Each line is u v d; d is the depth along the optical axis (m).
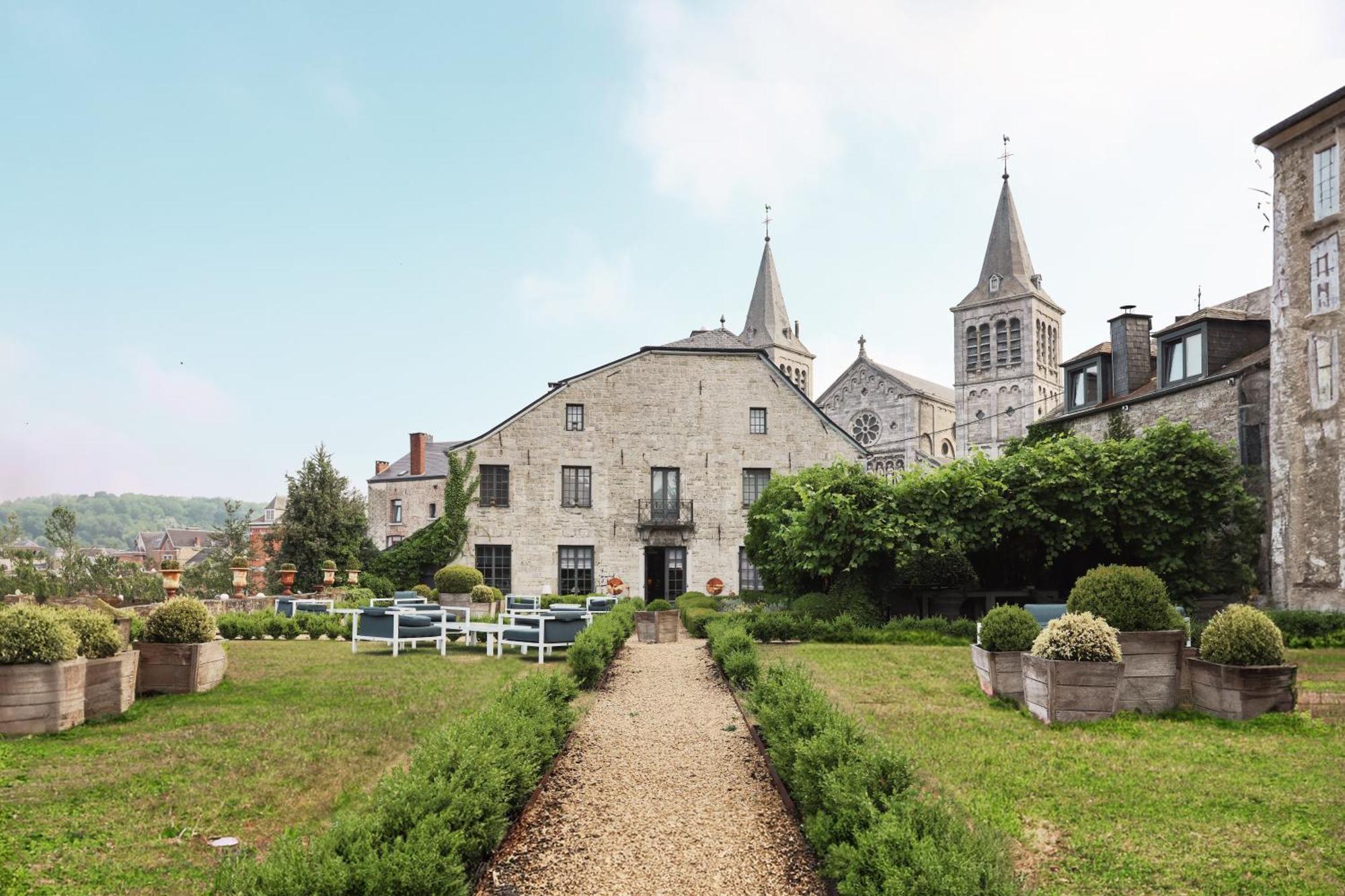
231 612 22.33
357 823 4.72
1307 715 9.36
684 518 32.72
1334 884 5.05
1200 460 20.70
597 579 32.31
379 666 14.46
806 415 33.56
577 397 33.00
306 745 8.39
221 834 5.94
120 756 7.86
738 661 12.14
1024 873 5.18
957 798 6.53
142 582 40.19
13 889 4.96
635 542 32.56
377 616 16.70
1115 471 20.91
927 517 20.72
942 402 71.25
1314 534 20.00
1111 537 20.69
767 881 5.48
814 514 20.88
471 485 32.19
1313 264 20.25
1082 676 9.39
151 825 6.07
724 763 8.30
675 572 32.78
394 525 47.19
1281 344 21.05
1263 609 20.81
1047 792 6.77
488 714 7.30
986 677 11.10
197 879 5.16
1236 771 7.32
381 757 8.02
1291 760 7.69
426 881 4.31
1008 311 69.25
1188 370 24.33
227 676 13.03
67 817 6.18
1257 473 21.58
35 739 8.48
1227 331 23.61
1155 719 9.55
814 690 8.38
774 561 24.73
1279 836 5.79
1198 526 20.59
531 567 32.16
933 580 20.09
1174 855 5.51
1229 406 22.61
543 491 32.50
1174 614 10.40
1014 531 21.02
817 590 23.25
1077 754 7.95
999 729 9.03
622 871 5.66
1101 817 6.22
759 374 33.69
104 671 9.88
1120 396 27.58
